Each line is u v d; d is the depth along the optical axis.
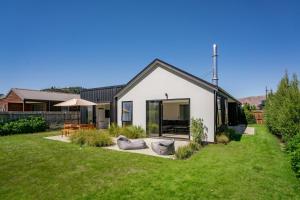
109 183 5.61
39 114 18.78
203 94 12.12
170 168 6.82
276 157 8.15
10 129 15.85
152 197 4.74
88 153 9.03
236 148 10.08
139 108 15.01
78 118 21.61
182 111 20.23
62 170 6.72
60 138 13.73
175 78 13.21
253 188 5.14
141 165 7.19
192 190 5.06
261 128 20.16
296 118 9.19
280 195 4.78
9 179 6.03
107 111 20.22
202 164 7.23
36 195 5.00
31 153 9.03
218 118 13.04
